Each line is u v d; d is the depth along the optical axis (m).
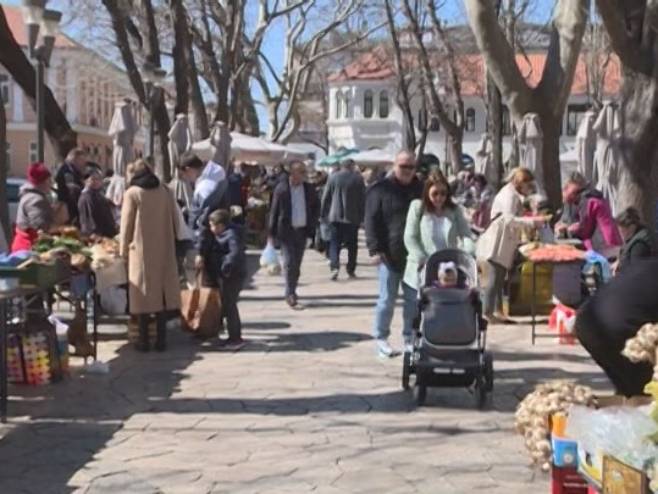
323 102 82.94
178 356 9.48
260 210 24.73
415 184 9.11
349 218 16.53
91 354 9.01
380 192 9.08
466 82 62.16
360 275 17.41
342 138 81.00
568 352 9.73
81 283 9.05
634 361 4.19
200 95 28.28
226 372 8.71
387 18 38.41
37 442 6.45
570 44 13.51
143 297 9.51
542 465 4.17
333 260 16.64
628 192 12.70
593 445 3.66
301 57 43.09
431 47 43.41
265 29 35.09
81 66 66.50
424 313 7.62
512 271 11.81
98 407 7.41
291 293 13.01
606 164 15.16
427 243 8.63
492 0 12.81
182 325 10.33
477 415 7.20
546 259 10.19
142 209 9.50
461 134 35.28
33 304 8.22
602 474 3.56
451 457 6.12
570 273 10.40
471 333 7.48
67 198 12.66
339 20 40.34
